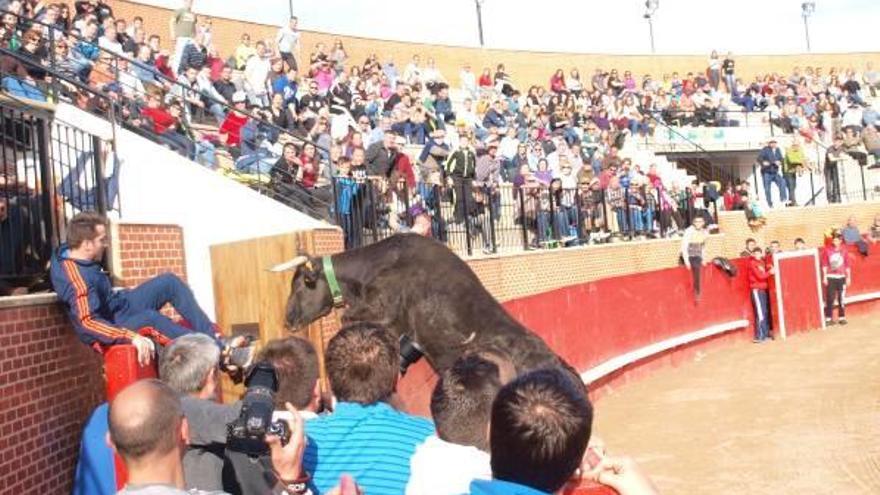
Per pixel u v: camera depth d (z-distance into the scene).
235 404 3.26
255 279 6.88
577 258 15.02
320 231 6.75
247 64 16.05
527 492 1.98
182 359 3.46
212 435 3.17
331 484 3.02
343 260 5.89
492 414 2.08
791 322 17.62
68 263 4.62
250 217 8.34
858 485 7.16
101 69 12.38
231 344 3.95
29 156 6.94
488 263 12.72
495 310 5.50
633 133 24.33
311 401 3.39
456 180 13.16
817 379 12.27
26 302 4.37
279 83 16.08
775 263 17.42
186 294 5.39
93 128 8.33
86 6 13.88
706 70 32.16
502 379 2.71
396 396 3.29
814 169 25.27
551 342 11.37
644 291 14.35
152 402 2.50
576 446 2.03
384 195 11.33
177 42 14.50
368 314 5.69
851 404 10.38
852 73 32.00
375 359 3.16
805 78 30.94
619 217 17.06
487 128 19.42
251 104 13.93
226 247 7.09
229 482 2.82
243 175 10.30
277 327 6.73
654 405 11.24
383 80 20.41
